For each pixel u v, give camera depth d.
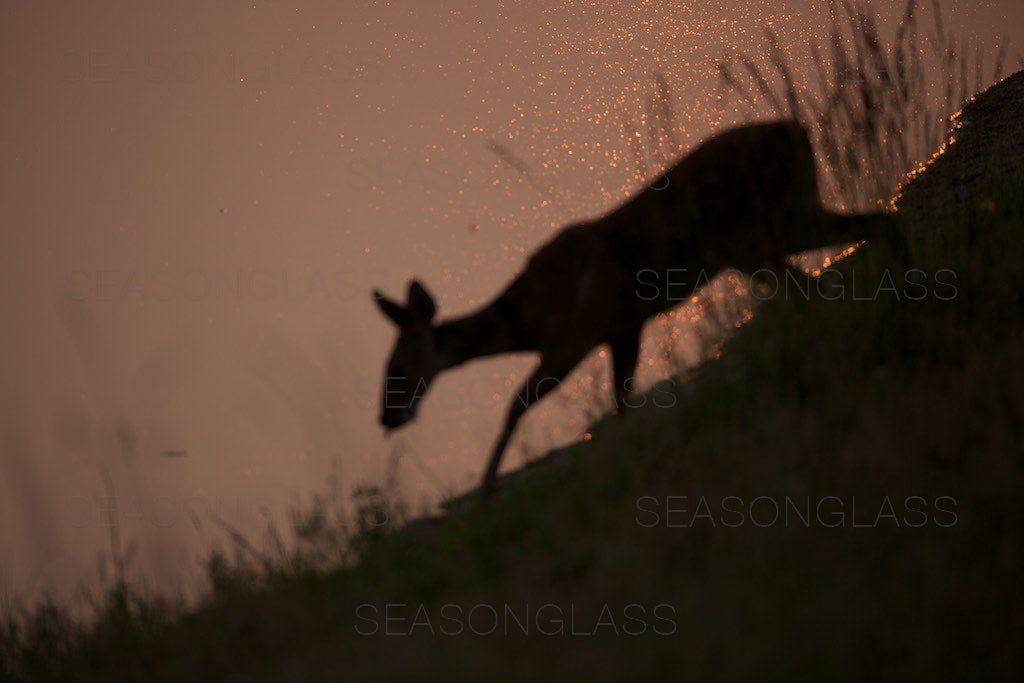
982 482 18.47
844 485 19.23
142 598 23.48
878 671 15.11
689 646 16.19
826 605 16.42
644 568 18.58
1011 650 15.36
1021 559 16.83
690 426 22.22
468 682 16.72
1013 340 22.12
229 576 22.80
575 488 21.89
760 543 18.34
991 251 25.36
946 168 31.19
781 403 21.83
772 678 15.27
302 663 19.11
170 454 20.88
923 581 16.66
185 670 20.80
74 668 23.09
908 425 20.31
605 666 16.20
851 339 22.97
